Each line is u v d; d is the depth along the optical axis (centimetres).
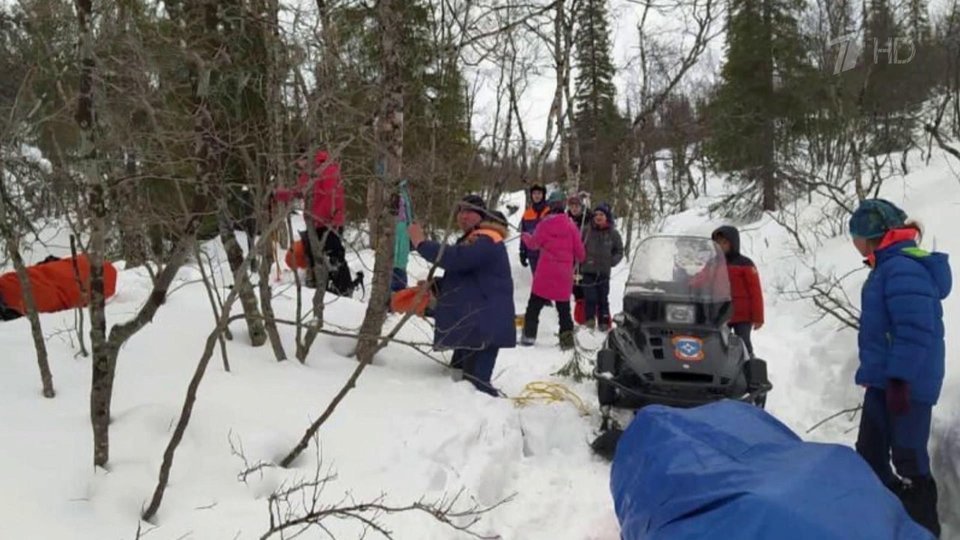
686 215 2591
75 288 643
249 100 503
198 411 405
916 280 386
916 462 391
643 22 1614
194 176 459
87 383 431
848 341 693
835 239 1095
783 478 246
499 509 414
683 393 498
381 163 542
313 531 327
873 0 1463
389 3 533
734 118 2147
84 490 328
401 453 416
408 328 675
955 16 2088
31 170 476
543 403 561
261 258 525
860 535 223
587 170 1986
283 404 448
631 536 279
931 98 2138
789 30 2147
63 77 438
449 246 562
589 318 916
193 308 607
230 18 458
